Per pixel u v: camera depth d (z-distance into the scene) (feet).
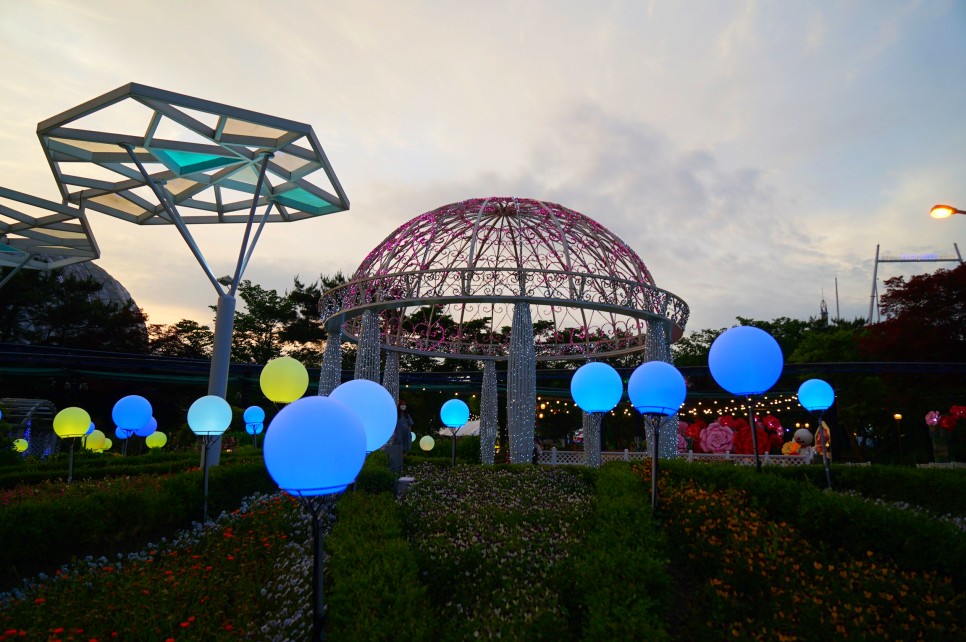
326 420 14.33
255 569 21.89
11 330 116.47
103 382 106.83
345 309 52.34
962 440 72.54
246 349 126.93
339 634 15.37
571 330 67.51
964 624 16.49
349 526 23.25
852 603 17.51
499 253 57.98
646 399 27.55
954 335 70.44
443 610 19.58
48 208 54.13
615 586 17.22
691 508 25.91
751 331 28.66
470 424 95.71
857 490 31.91
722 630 18.11
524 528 26.94
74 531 26.48
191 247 49.21
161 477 38.42
